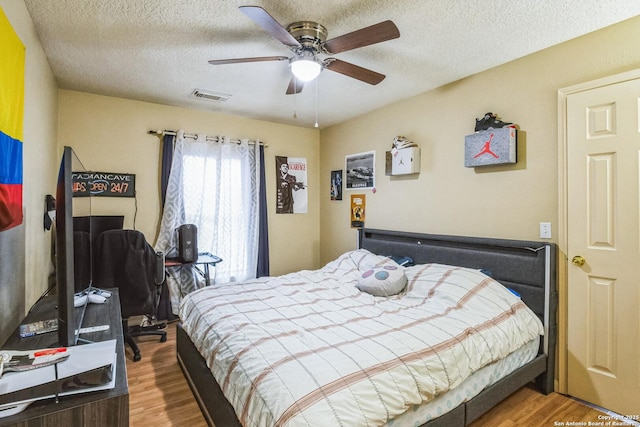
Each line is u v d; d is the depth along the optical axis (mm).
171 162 3580
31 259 1934
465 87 2820
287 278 2980
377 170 3715
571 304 2193
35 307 1784
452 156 2924
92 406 916
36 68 2094
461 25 2006
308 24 1954
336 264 3318
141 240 2779
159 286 3006
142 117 3480
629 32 1952
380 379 1364
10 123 1389
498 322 1983
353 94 3246
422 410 1484
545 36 2141
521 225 2455
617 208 1998
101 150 3285
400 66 2602
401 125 3414
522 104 2445
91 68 2650
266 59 2051
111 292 2162
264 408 1244
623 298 1979
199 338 1996
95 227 3117
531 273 2334
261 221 4152
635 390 1932
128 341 2812
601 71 2061
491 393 1826
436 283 2365
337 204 4332
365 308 2195
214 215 3809
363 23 1996
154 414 1969
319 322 1920
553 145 2287
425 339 1669
